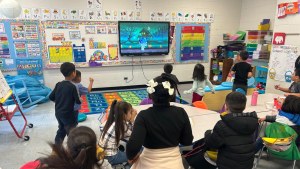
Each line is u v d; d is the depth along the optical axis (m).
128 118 1.91
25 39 4.85
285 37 4.02
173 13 5.79
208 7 6.09
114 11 5.31
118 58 5.58
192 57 6.26
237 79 3.68
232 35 6.15
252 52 5.41
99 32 5.30
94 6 5.14
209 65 6.50
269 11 5.43
